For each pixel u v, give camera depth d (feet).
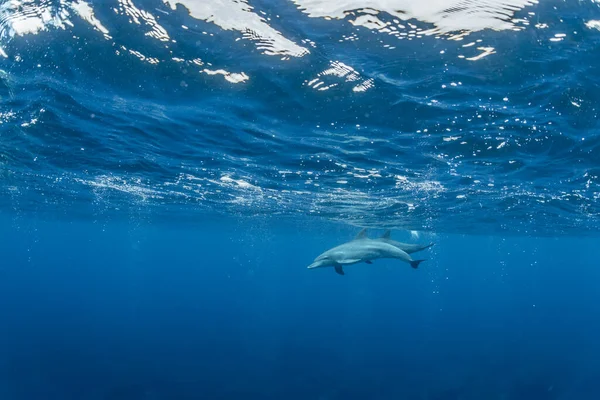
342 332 141.08
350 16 20.92
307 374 81.46
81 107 35.24
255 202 83.61
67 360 82.89
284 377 79.20
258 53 25.09
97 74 28.48
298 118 33.73
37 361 81.56
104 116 37.11
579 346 118.21
